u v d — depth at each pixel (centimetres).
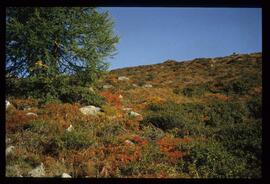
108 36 1717
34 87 1650
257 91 2344
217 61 4034
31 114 1427
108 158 1041
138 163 1015
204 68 3700
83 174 953
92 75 1742
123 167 991
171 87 2811
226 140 1260
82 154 1062
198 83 2900
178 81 3114
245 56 4075
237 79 2803
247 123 1488
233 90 2434
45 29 1591
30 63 1648
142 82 2941
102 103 1792
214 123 1546
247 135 1274
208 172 973
